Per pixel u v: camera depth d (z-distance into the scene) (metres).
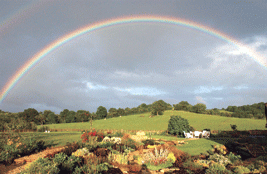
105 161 10.13
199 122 65.50
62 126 86.00
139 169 9.82
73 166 8.41
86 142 14.30
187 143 19.36
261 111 107.69
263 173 9.00
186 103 126.56
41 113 110.19
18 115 92.94
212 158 12.26
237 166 10.25
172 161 11.59
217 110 106.50
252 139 19.81
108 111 137.75
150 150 14.57
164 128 64.75
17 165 8.90
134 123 78.19
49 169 7.00
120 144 15.77
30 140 11.85
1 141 10.87
